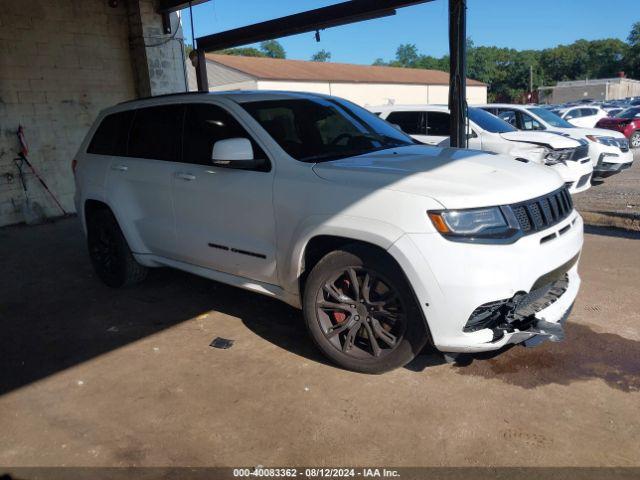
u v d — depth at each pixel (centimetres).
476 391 325
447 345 308
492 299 297
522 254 303
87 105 1034
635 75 9425
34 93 958
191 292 520
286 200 358
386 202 313
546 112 1175
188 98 452
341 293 347
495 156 392
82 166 547
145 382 355
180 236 446
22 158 944
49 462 280
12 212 939
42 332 444
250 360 377
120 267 521
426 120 934
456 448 275
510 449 272
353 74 4616
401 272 316
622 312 427
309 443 285
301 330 425
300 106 433
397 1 675
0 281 593
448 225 296
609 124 1755
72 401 337
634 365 346
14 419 320
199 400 330
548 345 377
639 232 682
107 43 1051
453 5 616
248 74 3731
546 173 367
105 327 448
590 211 812
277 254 371
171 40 1099
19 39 930
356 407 314
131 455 282
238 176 390
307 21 792
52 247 750
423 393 325
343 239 344
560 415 298
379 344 344
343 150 405
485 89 6131
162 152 463
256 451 280
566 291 362
